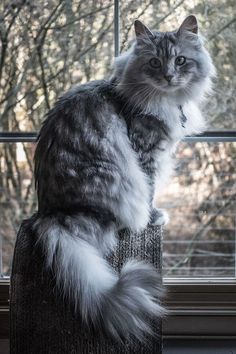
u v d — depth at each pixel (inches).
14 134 81.0
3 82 80.1
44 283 59.7
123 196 65.6
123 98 67.4
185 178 82.1
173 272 83.0
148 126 66.6
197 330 77.7
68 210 64.0
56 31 79.3
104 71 79.8
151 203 70.0
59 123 65.9
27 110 80.7
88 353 59.9
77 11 78.7
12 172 81.7
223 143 80.8
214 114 79.9
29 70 80.0
